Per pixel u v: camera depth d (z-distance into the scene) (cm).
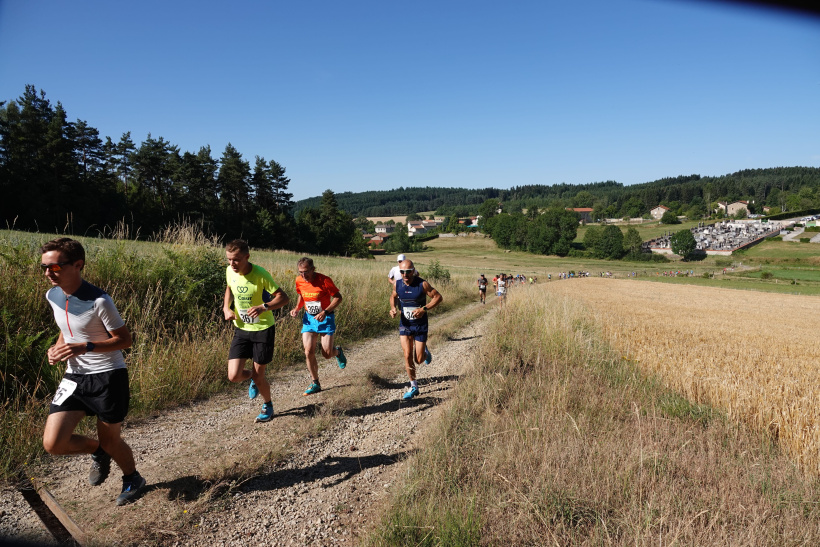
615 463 357
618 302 2717
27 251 668
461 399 508
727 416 501
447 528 273
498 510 298
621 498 314
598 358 747
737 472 358
